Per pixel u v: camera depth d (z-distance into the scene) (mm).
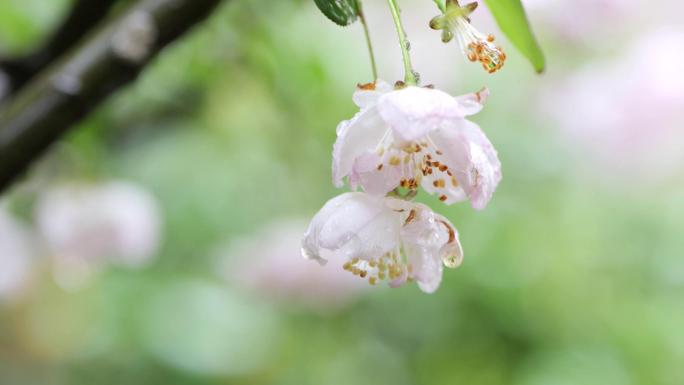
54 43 585
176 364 1021
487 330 1180
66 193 773
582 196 1223
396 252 517
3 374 1062
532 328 1184
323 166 1010
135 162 951
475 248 1168
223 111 812
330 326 1113
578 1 1033
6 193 558
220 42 708
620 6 1034
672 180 1183
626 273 1219
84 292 1019
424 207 514
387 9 1016
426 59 1044
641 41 1092
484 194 499
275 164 1073
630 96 1041
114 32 551
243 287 1030
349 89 895
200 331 1034
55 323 1028
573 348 1176
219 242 1105
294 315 1089
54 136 552
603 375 1148
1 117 553
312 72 786
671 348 1176
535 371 1158
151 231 800
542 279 1196
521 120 1191
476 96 497
